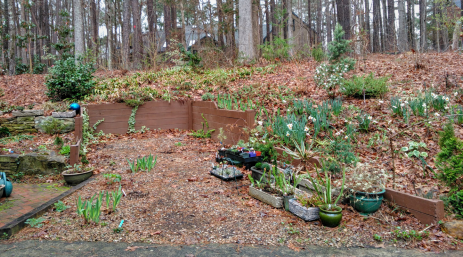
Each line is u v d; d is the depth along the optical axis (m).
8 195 4.53
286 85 9.09
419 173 4.39
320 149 4.86
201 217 3.66
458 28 15.73
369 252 2.84
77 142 6.34
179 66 12.76
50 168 5.68
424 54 11.63
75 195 4.50
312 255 2.81
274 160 4.78
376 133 5.74
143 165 5.47
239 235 3.22
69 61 9.71
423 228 3.18
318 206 3.50
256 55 14.23
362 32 12.03
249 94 8.72
